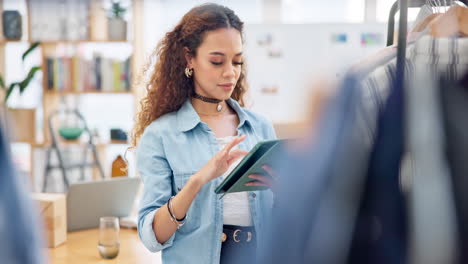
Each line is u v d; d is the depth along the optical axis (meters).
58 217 2.36
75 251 2.29
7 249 0.64
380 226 0.87
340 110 0.87
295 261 0.85
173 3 5.10
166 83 1.84
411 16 2.52
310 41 3.89
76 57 5.01
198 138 1.79
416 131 0.89
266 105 3.91
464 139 0.89
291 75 3.91
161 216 1.64
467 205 0.88
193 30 1.73
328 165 0.85
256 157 1.41
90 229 2.63
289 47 3.92
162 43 1.86
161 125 1.79
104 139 5.34
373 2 4.18
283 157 1.34
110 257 2.20
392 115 0.89
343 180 0.85
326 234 0.83
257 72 3.92
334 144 0.86
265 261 0.88
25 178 0.70
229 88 1.76
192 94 1.85
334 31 3.86
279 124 1.84
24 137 5.02
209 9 1.76
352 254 0.84
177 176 1.73
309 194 0.85
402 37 0.92
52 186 5.02
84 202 2.56
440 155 0.89
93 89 5.01
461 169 0.89
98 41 4.93
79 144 4.87
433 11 1.29
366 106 0.88
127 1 5.04
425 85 0.92
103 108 5.37
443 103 0.91
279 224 0.88
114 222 2.21
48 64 5.05
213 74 1.73
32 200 0.70
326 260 0.83
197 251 1.72
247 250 1.72
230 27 1.73
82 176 4.96
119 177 2.72
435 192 0.88
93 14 4.99
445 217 0.87
